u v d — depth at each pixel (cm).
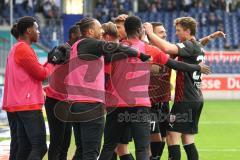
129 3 6388
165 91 1614
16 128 1548
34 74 1406
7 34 5241
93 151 1398
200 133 2845
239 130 2972
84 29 1416
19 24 1435
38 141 1417
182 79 1516
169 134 1548
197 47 1508
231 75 5166
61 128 1602
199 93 1541
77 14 3506
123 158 1608
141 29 1428
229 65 5228
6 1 5938
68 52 1470
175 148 1535
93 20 1417
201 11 6306
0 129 2830
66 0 3500
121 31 1555
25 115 1417
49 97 1582
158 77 1603
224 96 5178
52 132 1603
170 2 6372
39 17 5928
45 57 4931
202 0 6438
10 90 1433
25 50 1406
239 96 5159
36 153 1409
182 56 1489
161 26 1628
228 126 3153
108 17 6125
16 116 1461
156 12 6316
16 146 1553
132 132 1412
